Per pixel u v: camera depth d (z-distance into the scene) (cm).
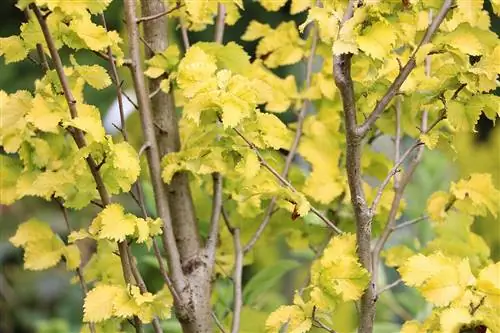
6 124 168
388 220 181
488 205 183
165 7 185
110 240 175
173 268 178
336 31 167
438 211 185
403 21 171
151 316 170
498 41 169
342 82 166
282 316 171
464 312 162
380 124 188
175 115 185
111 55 174
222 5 189
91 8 165
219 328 183
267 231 194
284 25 195
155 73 180
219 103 168
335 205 190
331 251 173
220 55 182
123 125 175
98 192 175
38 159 176
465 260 165
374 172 191
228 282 201
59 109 167
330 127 190
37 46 171
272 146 175
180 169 179
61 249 179
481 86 169
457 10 172
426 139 173
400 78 167
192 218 183
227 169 178
